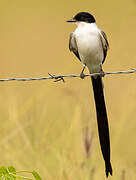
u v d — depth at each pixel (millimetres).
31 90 15039
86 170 10680
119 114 13070
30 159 11109
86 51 11062
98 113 10672
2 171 6316
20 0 22281
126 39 15438
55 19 20766
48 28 20031
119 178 10953
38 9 21562
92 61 11281
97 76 11211
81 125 11797
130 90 12969
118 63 14555
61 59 17469
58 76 9648
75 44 11391
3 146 11352
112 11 19922
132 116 12484
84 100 12805
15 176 6320
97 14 20047
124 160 11719
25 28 19906
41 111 12812
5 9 21266
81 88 13227
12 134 11648
